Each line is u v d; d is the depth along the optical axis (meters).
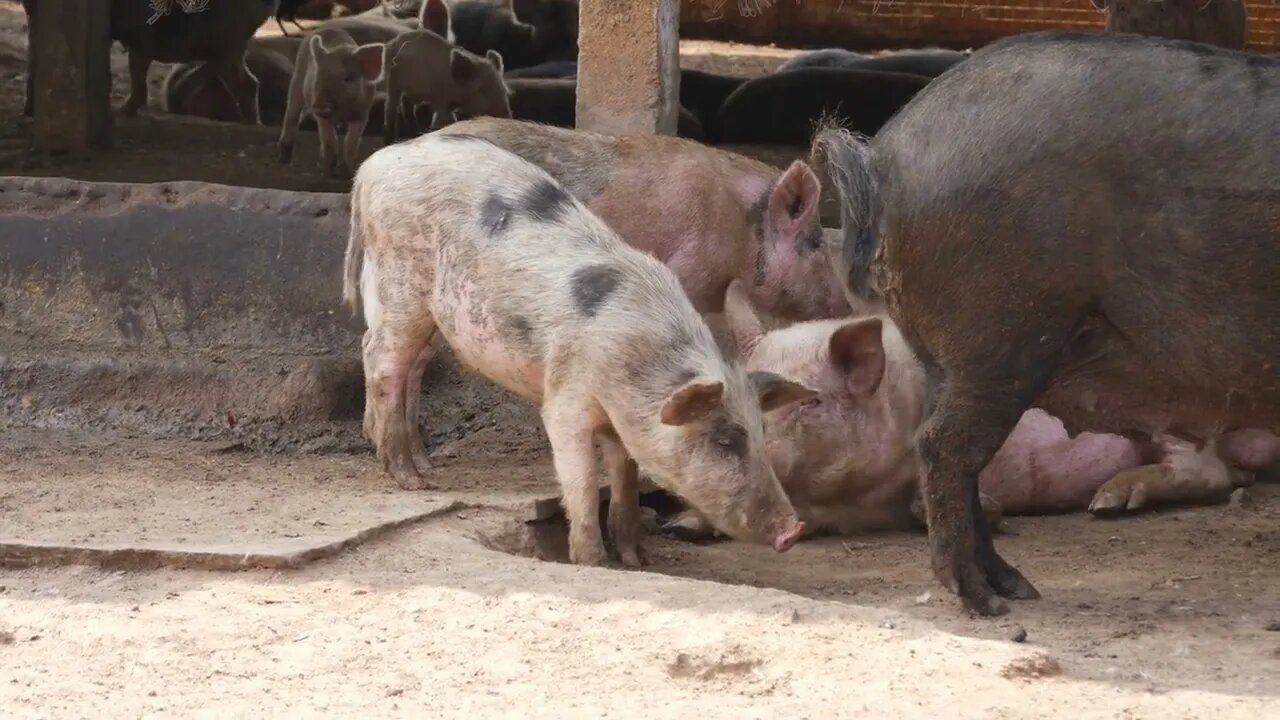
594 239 7.29
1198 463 8.56
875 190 6.51
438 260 7.62
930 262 6.38
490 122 8.84
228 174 14.41
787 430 8.05
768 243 8.88
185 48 16.50
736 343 8.41
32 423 9.70
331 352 10.03
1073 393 6.53
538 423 9.91
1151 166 6.00
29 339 10.07
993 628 6.30
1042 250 6.17
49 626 5.88
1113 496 8.48
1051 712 5.08
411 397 8.73
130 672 5.43
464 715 5.04
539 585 6.34
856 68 20.19
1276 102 5.93
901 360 8.23
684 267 8.74
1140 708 5.13
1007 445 8.57
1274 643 6.04
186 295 10.13
